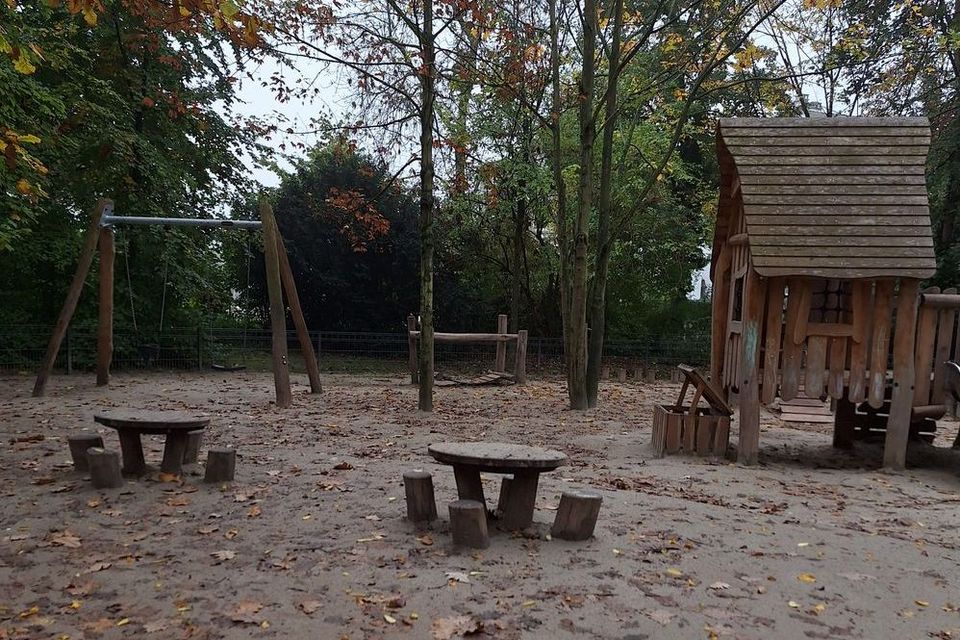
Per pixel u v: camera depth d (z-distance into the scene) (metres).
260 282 26.20
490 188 18.06
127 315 19.95
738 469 8.57
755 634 3.93
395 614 4.04
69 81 18.16
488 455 5.23
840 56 19.11
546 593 4.33
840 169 9.12
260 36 10.85
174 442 7.07
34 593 4.32
